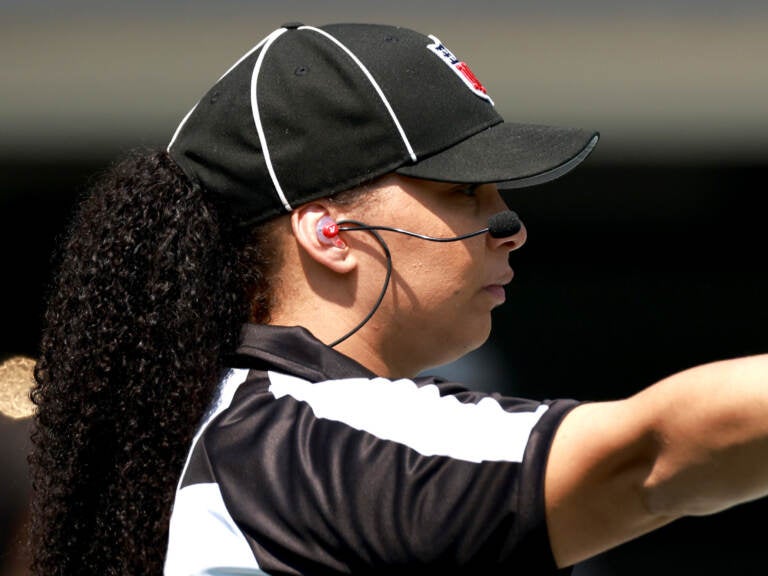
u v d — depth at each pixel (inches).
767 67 655.8
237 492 191.8
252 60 227.6
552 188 746.8
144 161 229.1
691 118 671.1
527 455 177.2
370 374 212.5
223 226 222.4
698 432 165.2
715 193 730.8
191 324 215.2
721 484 167.3
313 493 185.5
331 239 218.4
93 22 649.6
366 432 190.7
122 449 213.5
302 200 217.3
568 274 784.9
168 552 196.9
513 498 175.9
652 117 671.1
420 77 220.2
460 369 755.4
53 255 245.8
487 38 646.5
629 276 783.7
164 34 647.8
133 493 211.0
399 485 181.5
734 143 679.1
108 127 667.4
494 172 214.5
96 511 215.6
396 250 218.4
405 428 189.5
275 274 223.1
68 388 219.0
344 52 219.9
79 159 678.5
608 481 174.6
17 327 720.3
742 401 161.6
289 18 641.6
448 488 179.2
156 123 666.8
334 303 221.5
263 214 219.9
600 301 784.3
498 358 773.9
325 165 216.2
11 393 346.3
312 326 221.3
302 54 222.8
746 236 757.9
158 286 216.8
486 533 176.2
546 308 780.0
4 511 327.3
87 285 220.8
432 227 218.8
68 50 652.1
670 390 168.7
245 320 221.9
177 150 228.7
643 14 647.8
